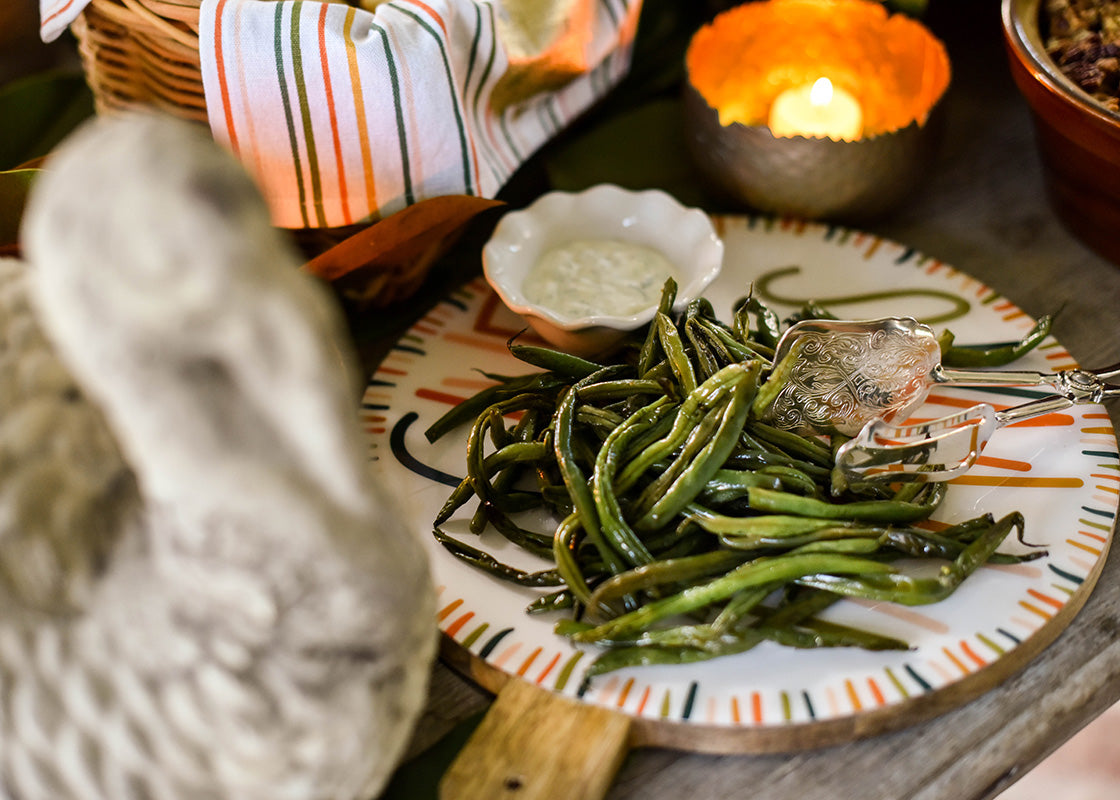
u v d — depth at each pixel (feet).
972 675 1.76
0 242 1.97
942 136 2.39
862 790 1.73
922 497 1.94
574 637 1.77
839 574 1.81
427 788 1.72
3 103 2.46
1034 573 1.87
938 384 2.05
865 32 2.56
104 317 1.07
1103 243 2.37
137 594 1.36
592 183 2.53
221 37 1.98
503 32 2.22
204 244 1.06
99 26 2.10
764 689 1.75
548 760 1.69
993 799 1.87
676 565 1.79
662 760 1.77
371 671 1.45
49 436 1.42
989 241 2.47
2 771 1.41
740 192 2.42
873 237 2.40
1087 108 2.11
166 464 1.17
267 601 1.32
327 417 1.16
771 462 1.90
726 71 2.61
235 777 1.44
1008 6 2.28
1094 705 1.85
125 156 1.07
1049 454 2.03
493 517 1.94
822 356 2.01
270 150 2.06
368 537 1.35
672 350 1.98
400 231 2.09
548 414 2.05
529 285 2.23
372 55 2.00
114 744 1.40
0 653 1.37
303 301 1.16
